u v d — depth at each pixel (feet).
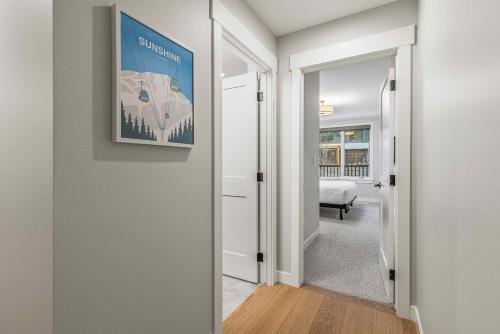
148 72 3.56
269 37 7.27
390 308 6.35
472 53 2.34
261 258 7.65
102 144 3.04
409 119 5.88
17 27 2.61
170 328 4.03
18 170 2.63
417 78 5.79
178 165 4.17
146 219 3.62
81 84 2.83
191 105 4.34
